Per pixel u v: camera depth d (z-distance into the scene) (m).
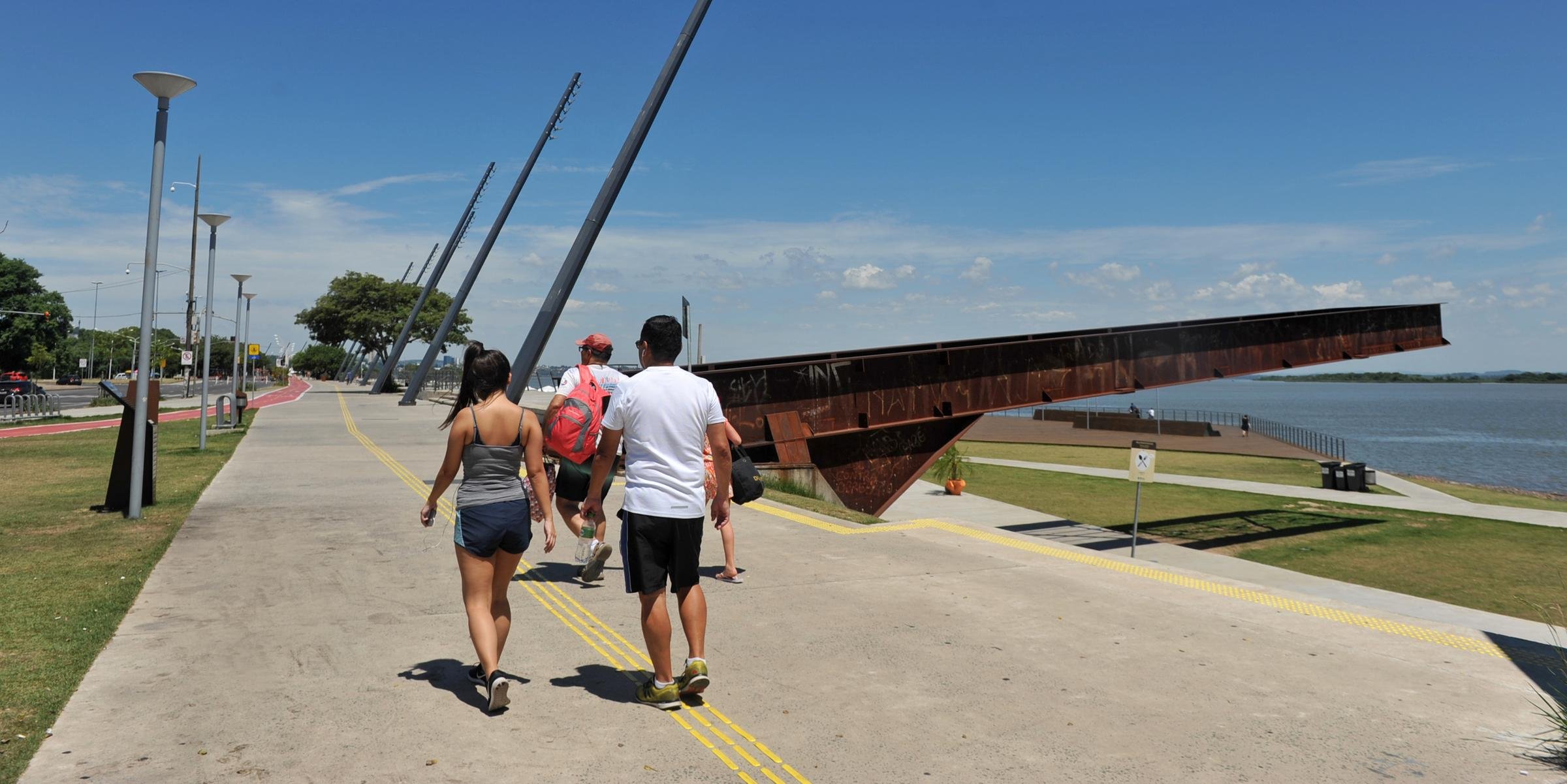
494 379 4.24
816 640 5.34
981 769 3.54
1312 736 3.91
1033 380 18.36
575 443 6.61
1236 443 47.28
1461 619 11.44
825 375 16.27
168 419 31.59
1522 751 3.75
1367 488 27.14
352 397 58.31
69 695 4.25
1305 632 5.56
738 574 7.11
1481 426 114.62
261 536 8.84
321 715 4.02
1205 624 5.73
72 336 129.50
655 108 28.66
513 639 5.30
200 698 4.23
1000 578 7.03
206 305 20.67
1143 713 4.17
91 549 8.12
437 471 15.50
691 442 4.16
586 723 4.00
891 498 17.52
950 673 4.74
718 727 3.97
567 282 28.66
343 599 6.25
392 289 73.50
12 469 15.69
